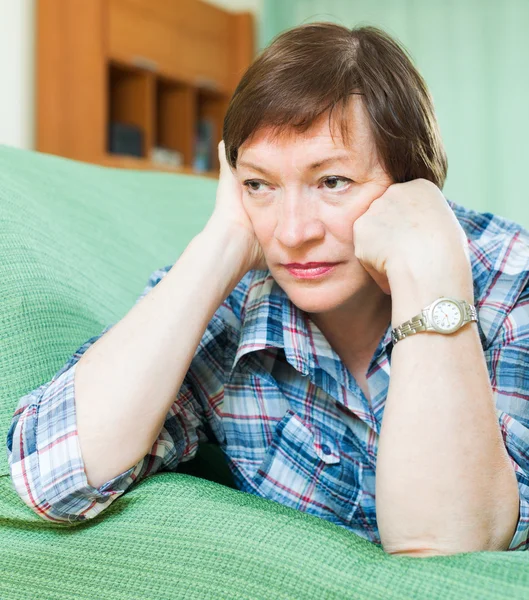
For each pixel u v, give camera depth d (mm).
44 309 788
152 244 1225
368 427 801
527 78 4660
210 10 4359
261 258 791
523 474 673
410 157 699
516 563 516
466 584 510
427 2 4809
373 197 696
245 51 4539
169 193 1470
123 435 660
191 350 705
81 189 1198
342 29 703
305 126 650
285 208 681
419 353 637
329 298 714
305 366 766
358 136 667
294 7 4895
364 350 814
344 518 803
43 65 3549
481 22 4730
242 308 858
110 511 668
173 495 650
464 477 606
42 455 651
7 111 3410
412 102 696
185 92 4281
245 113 665
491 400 633
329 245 693
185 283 723
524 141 4668
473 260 788
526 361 726
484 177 4742
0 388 726
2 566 680
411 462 611
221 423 828
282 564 568
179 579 603
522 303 755
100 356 686
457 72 4773
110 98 3994
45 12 3547
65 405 663
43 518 657
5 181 980
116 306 971
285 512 625
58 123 3559
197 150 4520
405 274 659
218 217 774
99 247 1079
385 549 627
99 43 3531
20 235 850
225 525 606
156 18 3922
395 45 712
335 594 540
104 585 635
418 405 622
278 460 801
